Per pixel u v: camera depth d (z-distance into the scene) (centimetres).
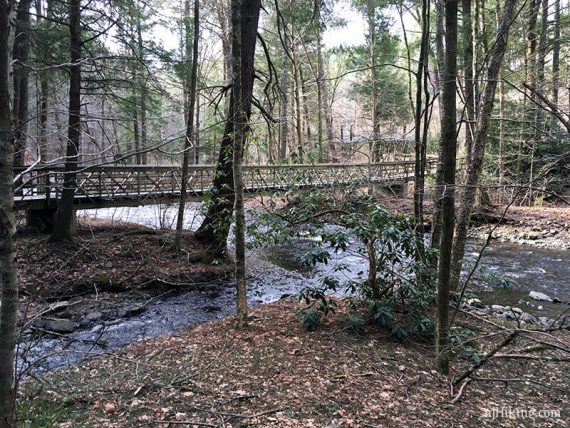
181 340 424
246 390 300
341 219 449
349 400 287
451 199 302
